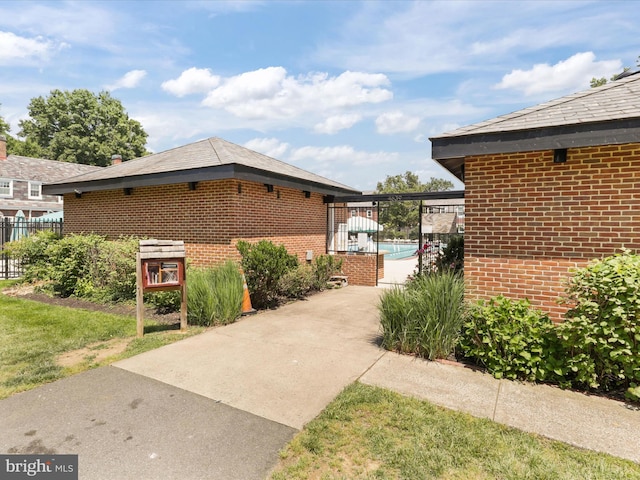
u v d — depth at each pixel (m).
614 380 3.91
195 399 3.59
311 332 6.09
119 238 9.70
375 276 11.84
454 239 7.74
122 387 3.85
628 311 3.51
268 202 9.70
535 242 4.95
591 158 4.60
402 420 3.21
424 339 4.86
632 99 4.58
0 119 39.19
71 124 41.16
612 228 4.50
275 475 2.50
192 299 6.54
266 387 3.88
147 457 2.68
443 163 6.34
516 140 4.70
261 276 7.93
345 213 14.31
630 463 2.63
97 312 7.22
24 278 10.36
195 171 8.32
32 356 4.75
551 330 4.13
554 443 2.87
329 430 3.05
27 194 25.62
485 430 3.05
